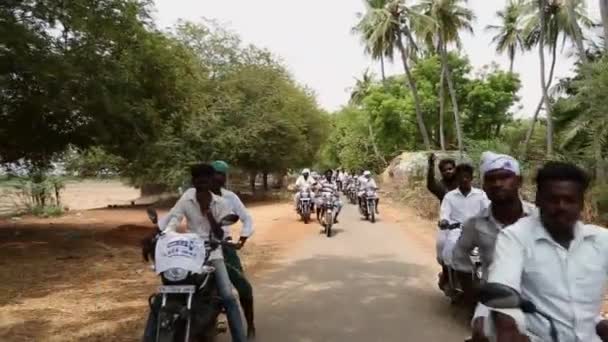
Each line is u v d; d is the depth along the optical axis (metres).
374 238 14.02
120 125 13.37
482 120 40.41
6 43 10.37
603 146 16.59
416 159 28.12
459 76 41.19
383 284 8.51
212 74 29.27
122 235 13.71
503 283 2.54
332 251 11.90
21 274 9.34
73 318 6.66
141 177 26.50
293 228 16.42
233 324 4.96
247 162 29.20
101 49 12.43
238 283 5.57
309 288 8.26
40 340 5.80
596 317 2.62
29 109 12.21
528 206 4.62
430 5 34.28
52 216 20.55
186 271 4.35
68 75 11.06
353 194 28.50
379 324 6.36
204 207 5.15
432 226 16.59
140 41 13.61
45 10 11.20
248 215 5.61
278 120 28.11
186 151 24.77
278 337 5.88
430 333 6.00
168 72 14.27
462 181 6.45
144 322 6.46
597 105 15.83
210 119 25.22
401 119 40.56
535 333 2.61
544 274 2.60
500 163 4.48
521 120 40.38
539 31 32.22
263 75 30.05
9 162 15.73
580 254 2.59
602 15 20.98
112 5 12.51
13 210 21.28
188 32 29.52
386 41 34.75
